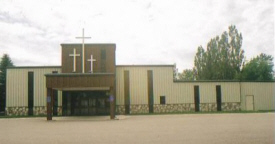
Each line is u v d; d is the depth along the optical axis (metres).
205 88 39.97
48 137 13.07
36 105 36.91
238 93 40.75
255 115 29.06
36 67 37.41
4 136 13.77
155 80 38.84
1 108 58.03
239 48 64.75
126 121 23.73
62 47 36.34
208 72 67.06
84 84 27.20
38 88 37.09
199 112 36.94
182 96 39.22
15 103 36.91
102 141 11.42
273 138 11.52
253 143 10.28
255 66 73.75
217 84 40.34
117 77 38.09
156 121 22.70
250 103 41.03
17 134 14.62
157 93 38.72
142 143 10.72
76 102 35.72
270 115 28.88
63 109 35.53
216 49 66.69
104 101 35.94
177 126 17.66
